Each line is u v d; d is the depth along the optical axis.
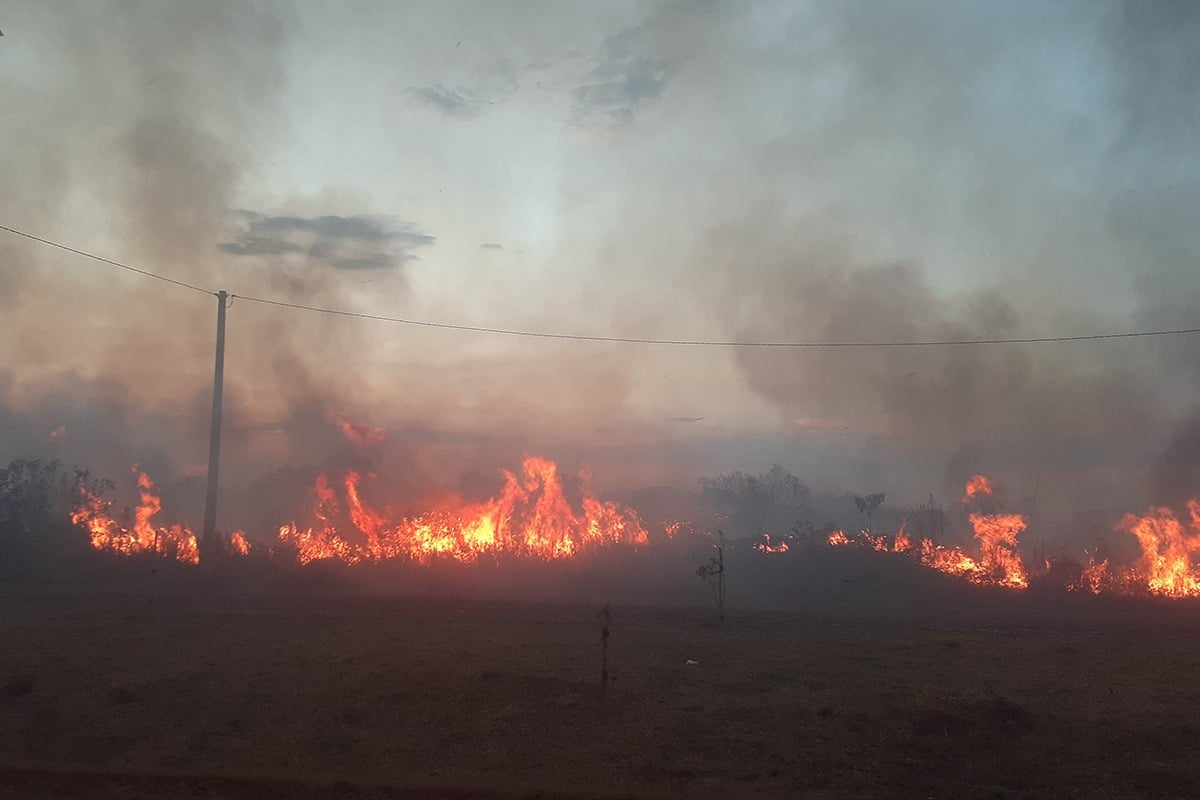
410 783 10.61
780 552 41.84
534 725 13.24
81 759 11.77
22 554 35.50
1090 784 11.13
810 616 27.91
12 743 12.37
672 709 14.28
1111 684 16.61
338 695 14.80
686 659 18.48
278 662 17.30
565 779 11.08
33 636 19.95
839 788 10.99
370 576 35.91
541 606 28.34
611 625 23.81
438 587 34.03
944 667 18.09
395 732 12.95
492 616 25.27
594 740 12.68
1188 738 13.02
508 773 11.28
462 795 10.32
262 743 12.45
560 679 15.86
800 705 14.61
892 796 10.73
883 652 19.94
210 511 34.22
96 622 22.27
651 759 11.91
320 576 33.84
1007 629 25.48
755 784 11.09
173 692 14.95
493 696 14.62
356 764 11.59
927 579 38.06
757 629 24.16
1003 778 11.34
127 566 34.56
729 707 14.45
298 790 10.52
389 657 17.86
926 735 13.06
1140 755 12.28
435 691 14.91
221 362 35.09
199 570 33.81
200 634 20.56
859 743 12.73
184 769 11.20
